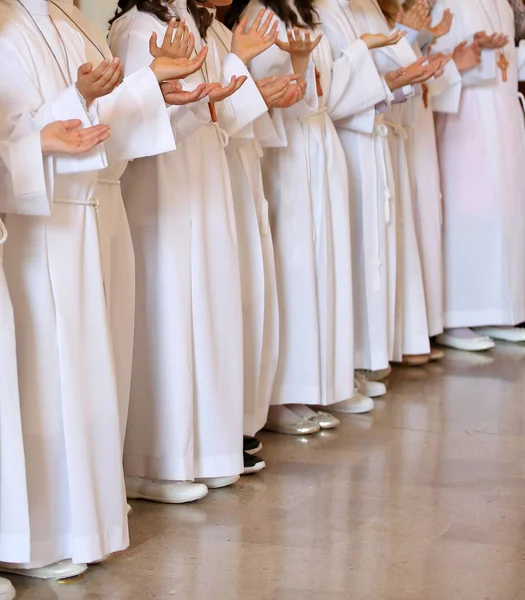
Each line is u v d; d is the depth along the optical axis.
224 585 2.92
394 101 4.96
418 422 4.59
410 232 5.39
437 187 5.78
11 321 2.72
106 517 2.94
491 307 6.18
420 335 5.45
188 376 3.51
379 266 4.89
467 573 3.01
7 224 2.84
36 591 2.87
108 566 3.03
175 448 3.52
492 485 3.77
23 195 2.69
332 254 4.48
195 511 3.49
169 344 3.49
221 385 3.62
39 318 2.83
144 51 3.46
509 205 6.08
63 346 2.84
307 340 4.38
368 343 4.93
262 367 4.15
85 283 2.89
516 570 3.03
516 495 3.67
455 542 3.23
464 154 6.07
